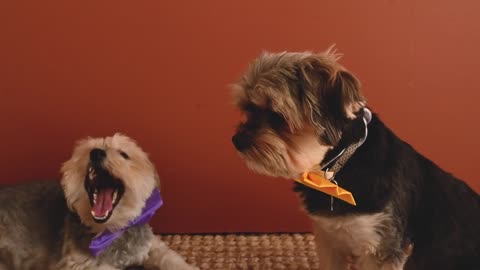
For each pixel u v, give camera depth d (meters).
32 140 1.89
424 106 1.85
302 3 1.75
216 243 1.97
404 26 1.76
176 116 1.87
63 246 1.60
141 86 1.84
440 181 1.45
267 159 1.23
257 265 1.82
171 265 1.67
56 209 1.70
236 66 1.81
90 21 1.77
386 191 1.33
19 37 1.78
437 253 1.43
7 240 1.61
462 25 1.76
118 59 1.81
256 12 1.76
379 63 1.80
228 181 1.95
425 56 1.79
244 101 1.26
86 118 1.87
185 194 1.96
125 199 1.60
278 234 2.01
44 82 1.83
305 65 1.21
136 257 1.66
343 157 1.31
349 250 1.49
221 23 1.77
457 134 1.88
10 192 1.68
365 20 1.76
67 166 1.59
